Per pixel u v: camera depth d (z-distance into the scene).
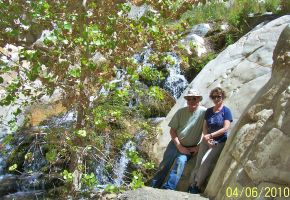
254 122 3.74
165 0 4.43
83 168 4.45
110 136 4.84
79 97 4.31
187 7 4.63
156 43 4.64
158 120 6.29
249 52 6.05
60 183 5.59
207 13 9.95
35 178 5.78
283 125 3.33
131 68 4.33
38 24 4.28
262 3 9.48
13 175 6.16
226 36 8.57
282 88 3.61
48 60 4.18
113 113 4.38
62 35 3.97
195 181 4.51
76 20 4.21
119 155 5.21
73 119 4.62
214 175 4.11
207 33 9.00
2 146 5.41
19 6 4.23
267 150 3.37
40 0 3.96
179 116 4.95
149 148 5.63
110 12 4.36
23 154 6.02
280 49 3.79
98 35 3.97
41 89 4.43
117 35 4.42
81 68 4.19
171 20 4.89
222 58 6.39
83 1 4.29
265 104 3.72
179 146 4.87
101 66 4.32
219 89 4.67
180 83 7.53
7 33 4.30
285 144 3.26
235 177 3.60
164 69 7.48
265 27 6.25
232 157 3.84
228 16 9.61
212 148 4.54
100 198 4.27
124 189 4.32
